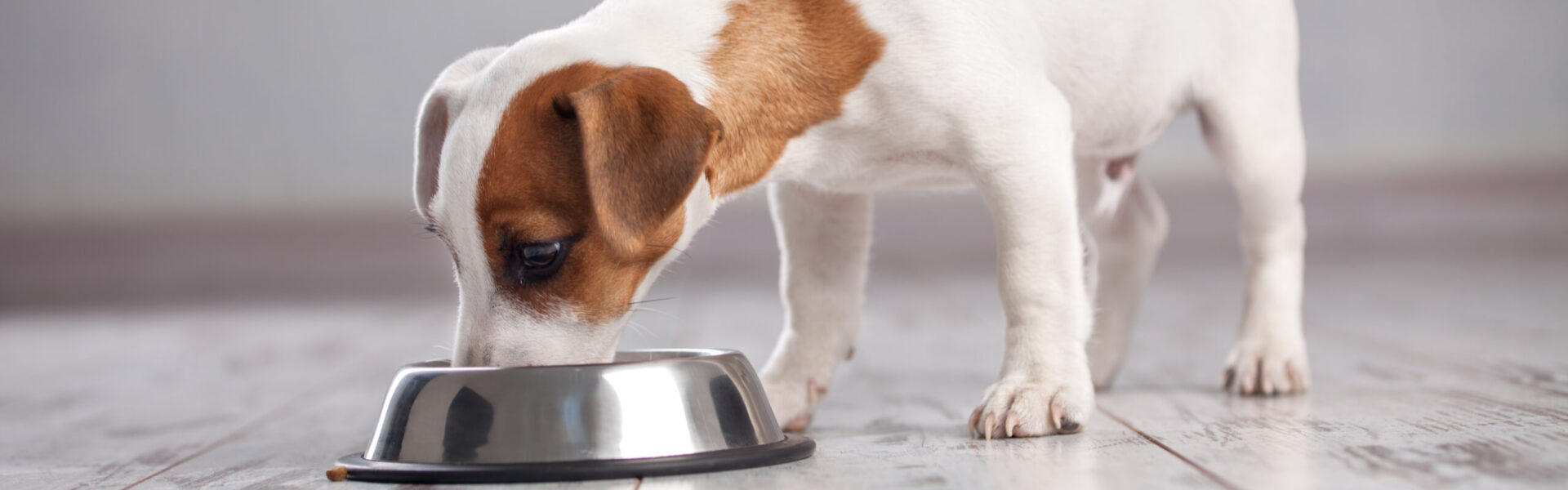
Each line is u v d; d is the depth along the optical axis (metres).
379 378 3.75
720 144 2.03
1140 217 3.05
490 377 1.83
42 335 6.06
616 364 1.84
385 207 9.50
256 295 8.59
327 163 9.40
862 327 5.16
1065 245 2.14
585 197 1.84
